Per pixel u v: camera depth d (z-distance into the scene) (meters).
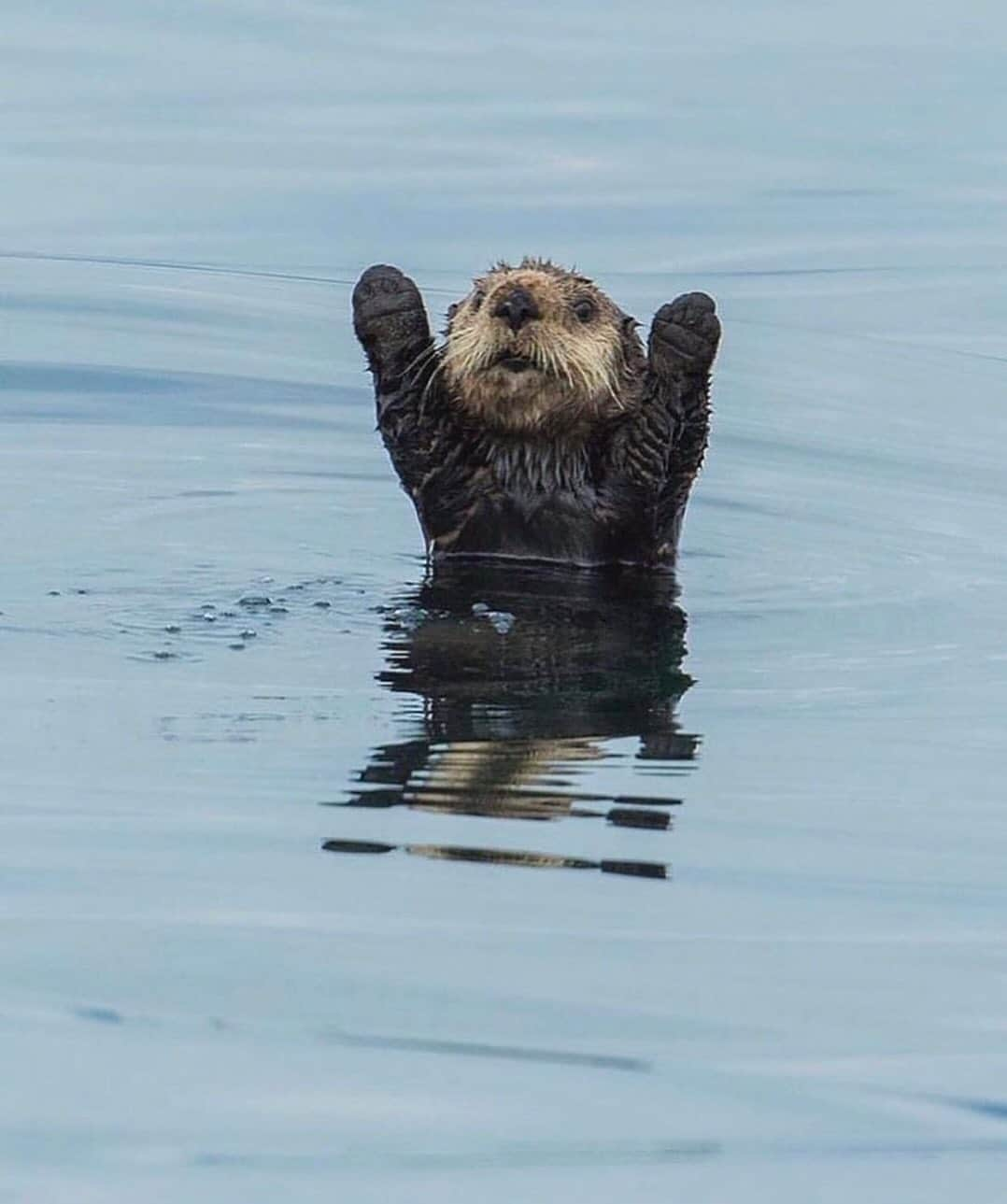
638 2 46.12
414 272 29.56
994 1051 9.87
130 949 10.66
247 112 37.22
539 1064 9.68
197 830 12.18
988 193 34.09
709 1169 8.91
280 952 10.65
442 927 10.99
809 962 10.72
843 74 40.53
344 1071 9.58
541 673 15.66
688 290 29.25
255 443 23.50
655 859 11.96
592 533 19.45
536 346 18.75
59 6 43.59
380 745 13.73
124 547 19.12
